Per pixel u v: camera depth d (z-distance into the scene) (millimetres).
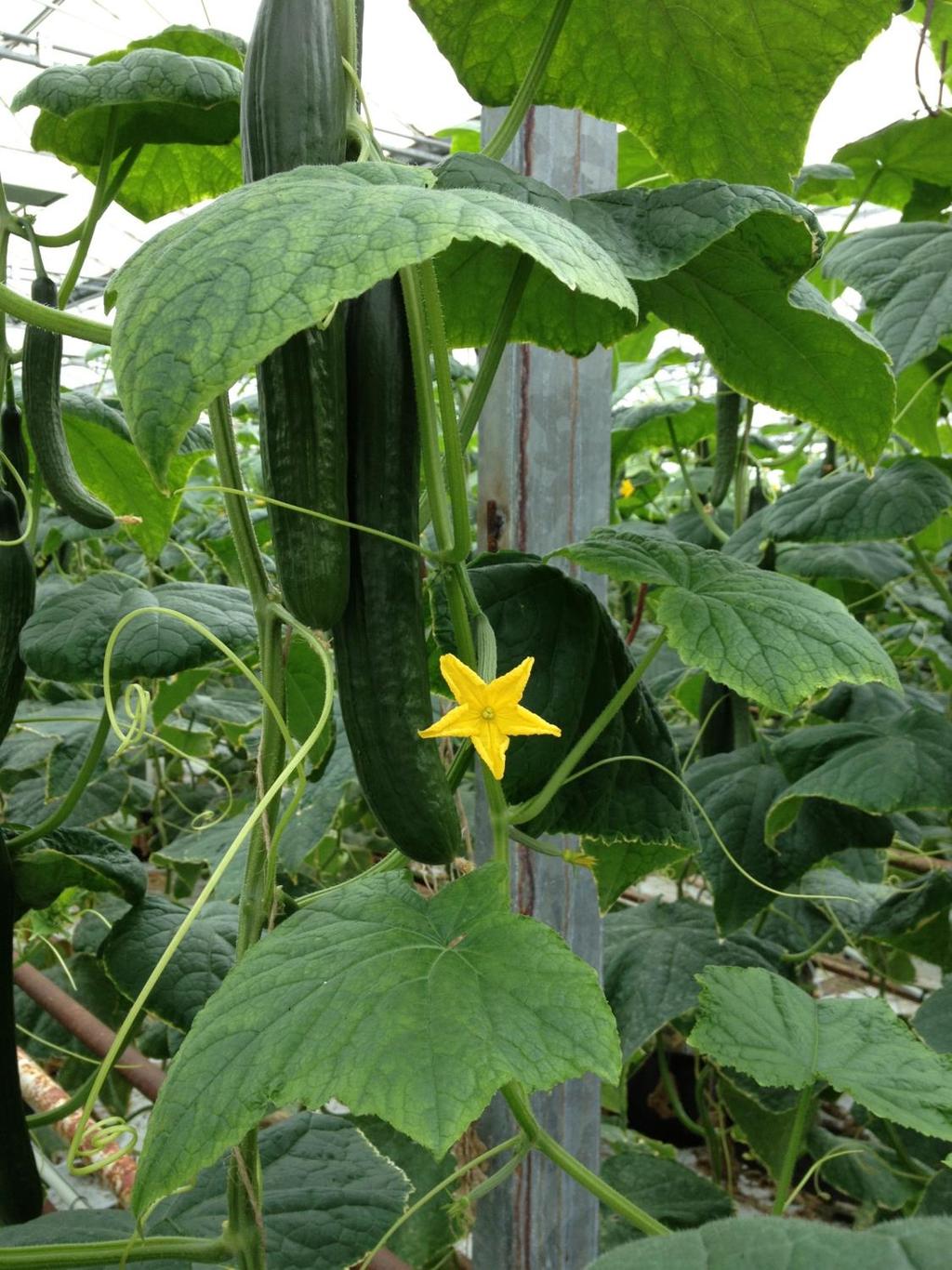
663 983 1208
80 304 5773
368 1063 444
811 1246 376
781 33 812
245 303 400
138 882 1000
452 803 626
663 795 883
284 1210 727
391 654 595
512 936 511
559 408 1002
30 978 1103
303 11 533
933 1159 1455
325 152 531
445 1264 1363
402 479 595
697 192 666
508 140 766
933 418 1468
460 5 832
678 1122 1942
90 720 1247
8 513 791
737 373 889
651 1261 385
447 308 894
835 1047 737
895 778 1108
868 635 751
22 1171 788
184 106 883
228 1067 472
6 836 921
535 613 847
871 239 1235
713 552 849
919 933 1444
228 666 1218
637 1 807
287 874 1312
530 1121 622
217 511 2307
